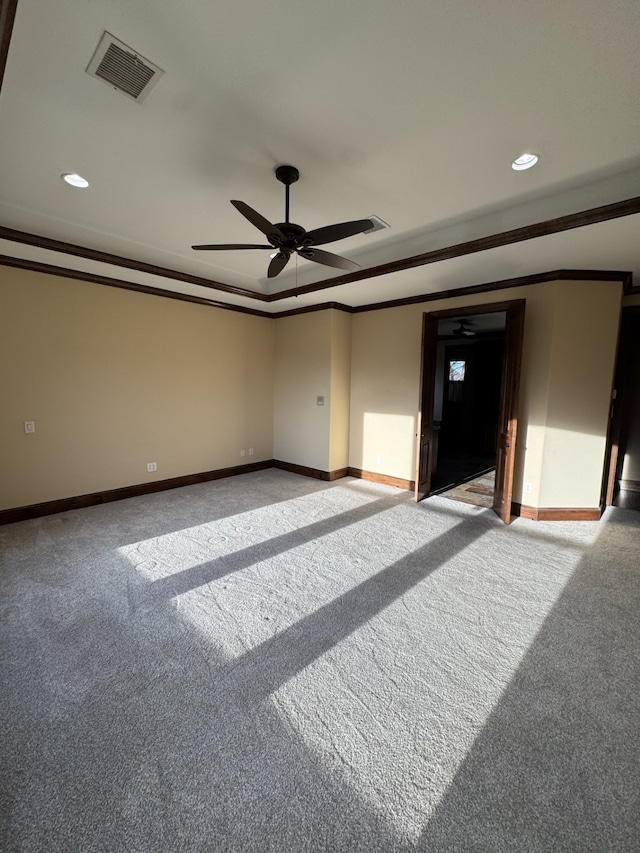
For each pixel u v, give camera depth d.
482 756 1.57
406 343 5.16
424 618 2.46
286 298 5.19
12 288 3.74
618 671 2.03
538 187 2.64
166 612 2.49
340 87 1.78
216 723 1.70
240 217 3.17
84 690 1.86
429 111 1.93
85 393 4.30
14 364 3.80
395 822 1.33
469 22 1.45
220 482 5.54
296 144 2.21
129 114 1.98
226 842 1.27
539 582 2.89
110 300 4.41
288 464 6.23
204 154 2.32
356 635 2.29
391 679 1.97
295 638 2.26
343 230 2.33
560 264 3.63
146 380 4.80
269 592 2.74
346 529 3.88
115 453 4.60
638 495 5.08
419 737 1.65
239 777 1.47
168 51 1.61
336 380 5.61
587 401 4.00
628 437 5.31
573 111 1.91
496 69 1.66
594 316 3.90
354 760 1.55
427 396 4.76
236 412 5.87
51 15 1.46
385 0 1.38
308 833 1.30
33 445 3.97
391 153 2.28
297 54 1.61
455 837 1.29
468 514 4.33
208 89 1.81
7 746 1.57
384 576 2.97
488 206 2.93
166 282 4.53
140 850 1.24
